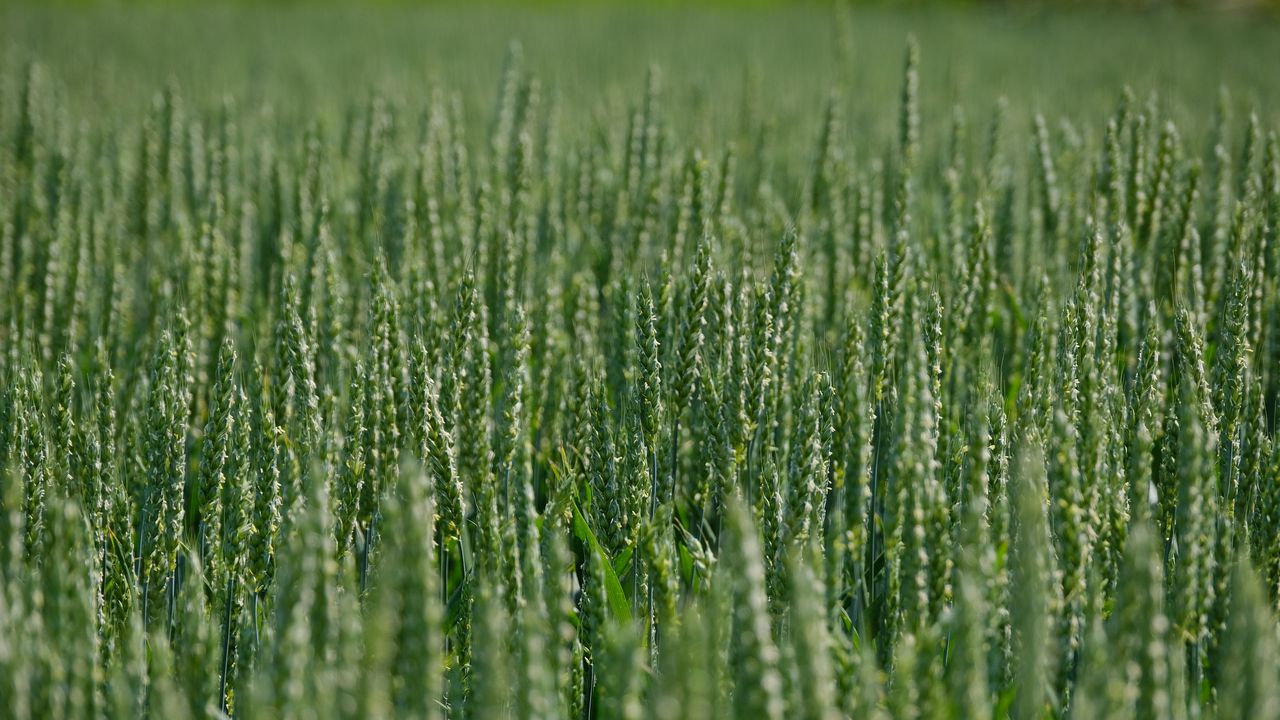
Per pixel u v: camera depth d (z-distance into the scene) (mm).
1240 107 11156
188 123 8508
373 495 4031
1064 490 3340
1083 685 2662
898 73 16656
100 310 6500
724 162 6738
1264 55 21281
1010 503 3455
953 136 8219
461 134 7156
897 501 3402
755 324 4234
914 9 33969
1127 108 6484
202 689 2980
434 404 3990
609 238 7219
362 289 6266
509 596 3377
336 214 7566
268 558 3869
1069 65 19438
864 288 6500
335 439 3936
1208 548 3377
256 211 8242
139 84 15344
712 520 4836
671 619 3371
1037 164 6918
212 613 3709
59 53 18469
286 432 4109
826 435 3910
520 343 4254
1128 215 6020
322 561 2754
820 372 4121
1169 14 32688
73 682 2828
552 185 7785
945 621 3107
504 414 4207
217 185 8000
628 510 4059
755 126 10039
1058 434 3354
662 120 8164
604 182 7691
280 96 13094
